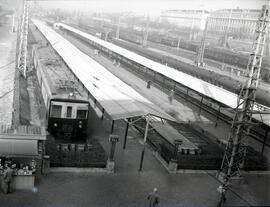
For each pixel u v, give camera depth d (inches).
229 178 964.0
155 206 812.6
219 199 900.0
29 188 823.1
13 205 741.9
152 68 2396.7
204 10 5442.9
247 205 883.4
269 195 954.7
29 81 2025.1
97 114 1549.0
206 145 1245.1
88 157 970.7
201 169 1067.9
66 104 1181.1
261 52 959.6
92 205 782.5
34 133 855.1
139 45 4084.6
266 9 928.9
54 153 967.6
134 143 1238.9
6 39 3821.4
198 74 2277.3
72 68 1796.3
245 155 1112.2
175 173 1026.7
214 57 3304.6
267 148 1375.5
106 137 1266.0
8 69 2336.4
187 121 1584.6
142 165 1051.3
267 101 1550.2
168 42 4475.9
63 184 864.3
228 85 1914.4
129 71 2778.1
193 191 925.8
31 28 5157.5
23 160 852.0
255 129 1582.2
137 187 904.9
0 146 819.4
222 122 1676.9
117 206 792.9
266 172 1127.6
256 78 978.7
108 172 960.9
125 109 1144.8
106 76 1755.7
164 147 1115.9
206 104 1967.3
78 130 1205.7
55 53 2486.5
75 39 4576.8
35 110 1496.1
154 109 1210.0
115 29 5851.4
